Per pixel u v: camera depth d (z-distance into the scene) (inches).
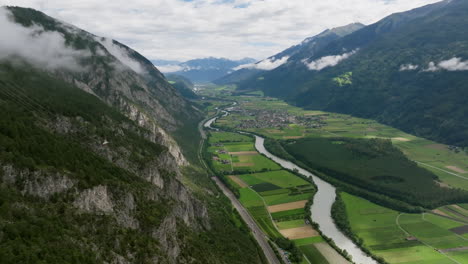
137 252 5123.0
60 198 5007.4
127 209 5836.6
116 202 5772.6
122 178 6633.9
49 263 3809.1
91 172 5856.3
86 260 4261.8
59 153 5841.5
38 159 5255.9
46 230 4281.5
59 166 5477.4
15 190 4643.2
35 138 5930.1
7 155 4862.2
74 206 5064.0
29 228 4128.9
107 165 6796.3
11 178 4717.0
